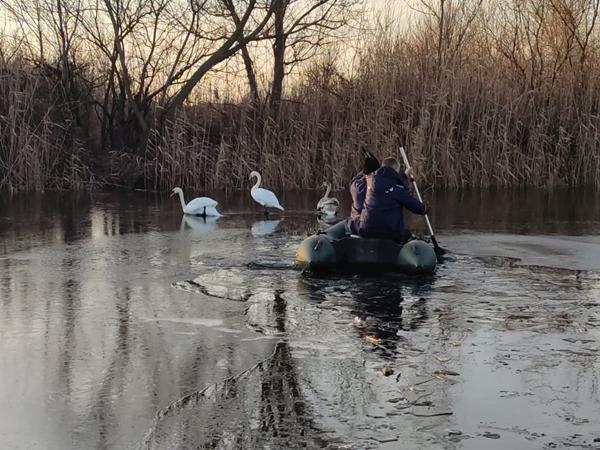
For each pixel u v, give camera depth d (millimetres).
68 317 6809
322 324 6594
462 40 21922
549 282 8203
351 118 19938
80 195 18094
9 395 4977
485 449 4227
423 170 19484
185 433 4410
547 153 20375
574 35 21531
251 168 19531
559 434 4422
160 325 6566
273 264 9203
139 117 20484
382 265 8812
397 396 4973
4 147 18891
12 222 13156
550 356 5754
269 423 4551
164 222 13312
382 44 20781
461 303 7301
